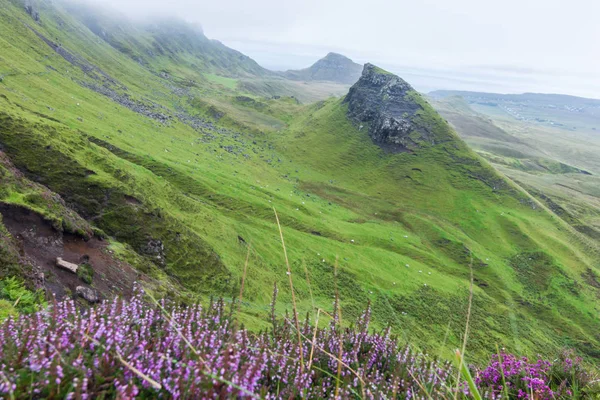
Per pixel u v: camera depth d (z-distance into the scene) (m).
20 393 3.32
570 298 132.12
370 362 5.98
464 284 116.75
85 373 3.59
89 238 30.59
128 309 5.57
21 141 49.28
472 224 175.75
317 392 4.65
